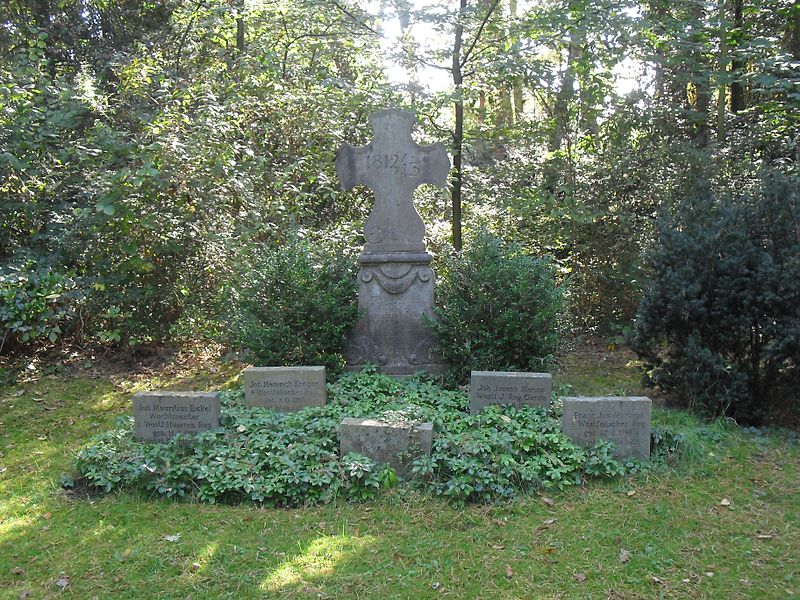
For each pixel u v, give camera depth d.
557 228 11.16
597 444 5.71
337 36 11.97
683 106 11.55
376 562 4.43
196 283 9.86
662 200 10.57
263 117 11.20
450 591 4.13
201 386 8.62
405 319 8.14
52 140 9.99
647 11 11.63
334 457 5.53
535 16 10.65
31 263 8.91
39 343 9.63
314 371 6.83
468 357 7.61
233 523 4.95
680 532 4.76
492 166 12.20
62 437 6.92
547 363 7.70
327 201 11.56
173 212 9.49
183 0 14.24
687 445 5.95
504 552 4.54
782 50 11.15
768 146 11.77
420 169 8.15
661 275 7.34
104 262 9.35
